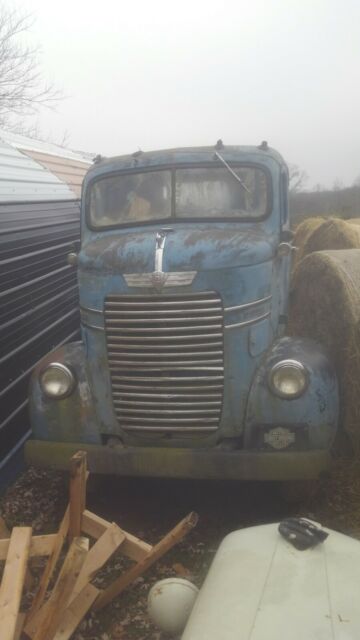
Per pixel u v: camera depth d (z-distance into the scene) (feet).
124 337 14.11
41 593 10.31
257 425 13.87
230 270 13.71
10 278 19.19
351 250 18.90
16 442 18.65
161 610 8.46
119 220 16.74
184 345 13.85
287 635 6.56
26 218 21.08
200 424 14.10
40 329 21.88
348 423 16.05
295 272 18.63
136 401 14.26
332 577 7.44
